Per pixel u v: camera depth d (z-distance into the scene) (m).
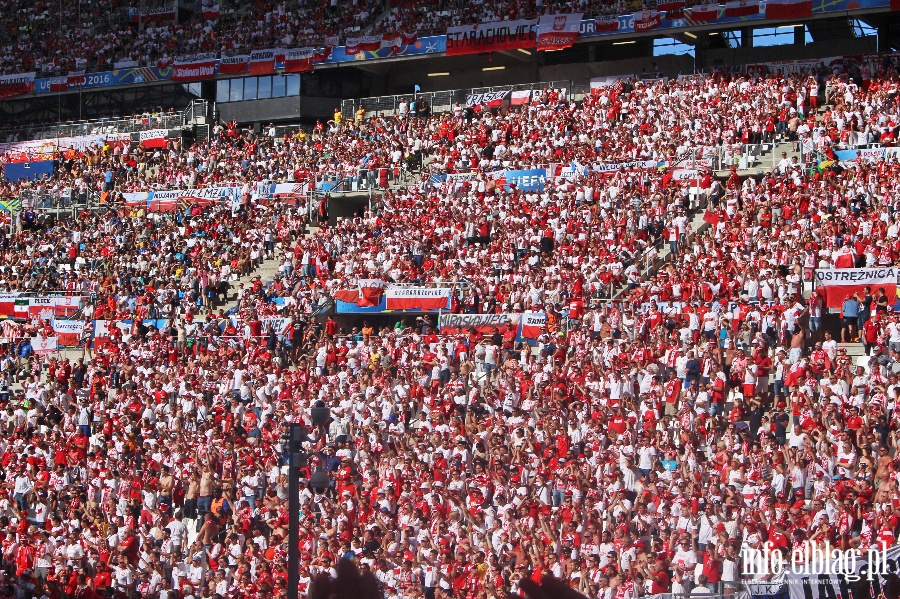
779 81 43.75
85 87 60.81
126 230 46.62
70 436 31.45
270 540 23.92
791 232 32.56
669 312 30.52
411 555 22.19
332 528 23.73
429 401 29.58
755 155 40.06
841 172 36.69
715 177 39.97
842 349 27.78
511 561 21.11
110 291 41.88
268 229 44.00
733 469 22.20
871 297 28.97
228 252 43.31
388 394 29.36
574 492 23.62
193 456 27.67
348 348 33.97
